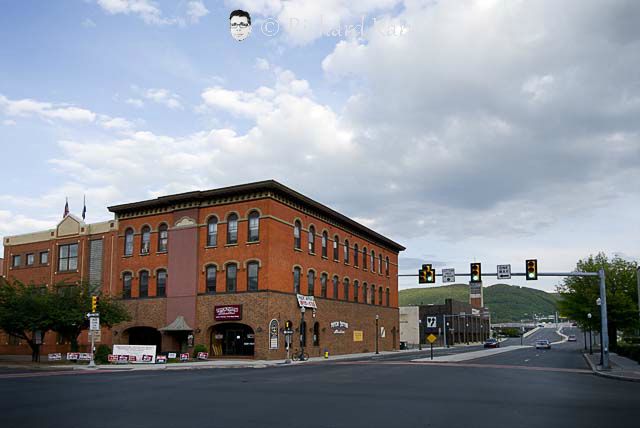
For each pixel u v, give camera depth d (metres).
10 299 41.97
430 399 18.44
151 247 50.78
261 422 13.47
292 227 49.28
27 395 19.12
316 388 21.80
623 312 60.56
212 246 47.88
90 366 35.72
